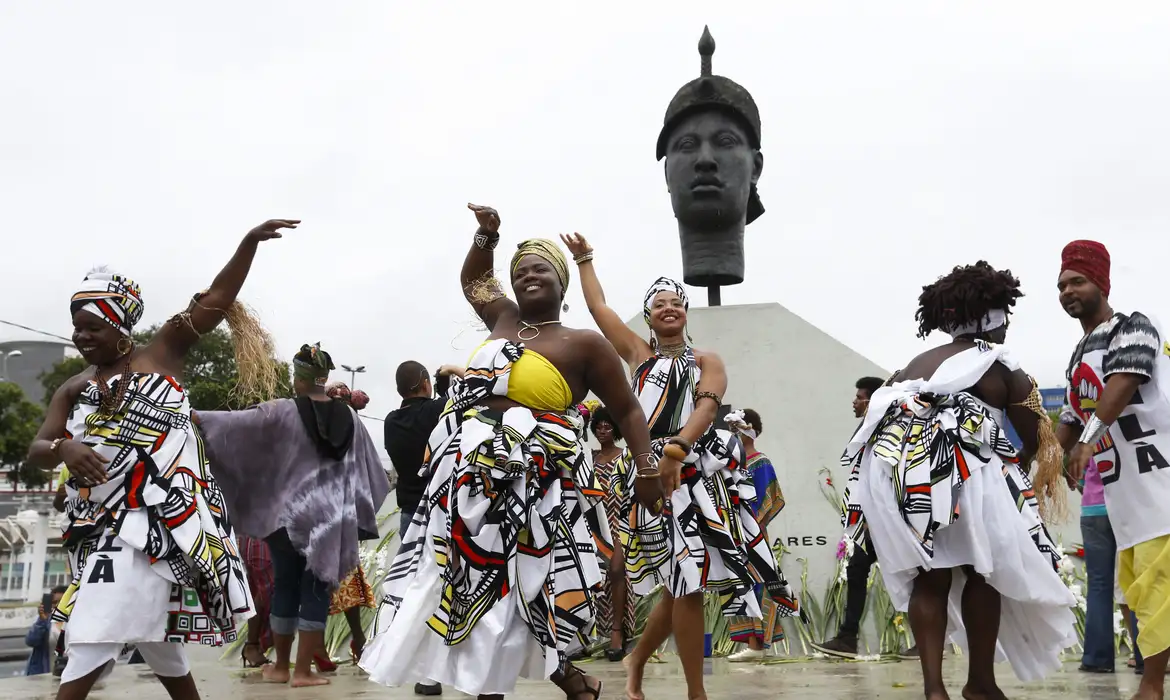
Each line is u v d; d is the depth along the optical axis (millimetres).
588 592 2777
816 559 7410
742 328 8328
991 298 3633
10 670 13688
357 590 5969
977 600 3574
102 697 4527
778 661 6082
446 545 2738
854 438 3666
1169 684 4469
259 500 4969
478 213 3482
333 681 5160
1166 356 3732
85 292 3221
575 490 2859
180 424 3115
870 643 6602
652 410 3703
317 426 4996
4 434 29891
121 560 2939
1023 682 4609
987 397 3586
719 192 9172
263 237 3312
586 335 2988
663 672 5387
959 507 3359
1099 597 5105
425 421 5316
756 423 6680
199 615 3057
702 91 9383
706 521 3613
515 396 2844
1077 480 3660
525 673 2781
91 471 2973
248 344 3445
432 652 2723
